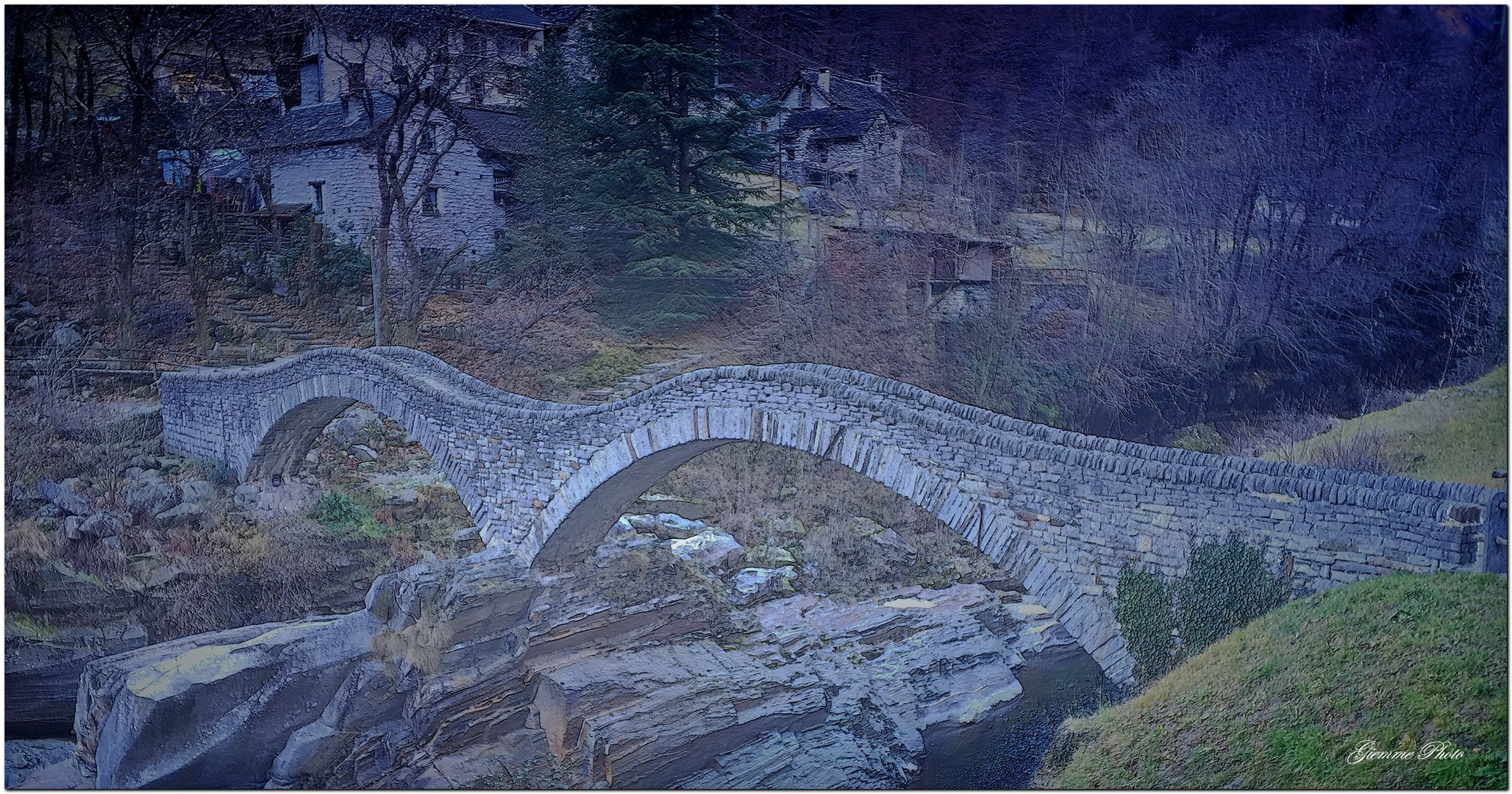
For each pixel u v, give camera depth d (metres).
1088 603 12.61
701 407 15.79
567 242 27.75
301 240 26.88
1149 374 26.25
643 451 16.50
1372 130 26.27
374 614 17.67
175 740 15.74
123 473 22.16
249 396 22.36
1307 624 11.38
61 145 25.41
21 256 24.73
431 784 15.61
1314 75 26.92
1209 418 25.52
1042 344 26.81
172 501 20.97
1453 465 20.78
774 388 15.02
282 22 27.23
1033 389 26.25
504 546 18.86
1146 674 12.41
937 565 22.28
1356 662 11.04
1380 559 11.36
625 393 25.59
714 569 21.06
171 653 17.03
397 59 27.27
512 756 16.28
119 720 15.67
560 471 17.77
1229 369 25.97
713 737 16.16
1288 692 11.19
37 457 21.98
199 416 23.62
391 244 26.56
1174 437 25.25
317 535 20.72
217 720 16.11
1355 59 26.52
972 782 15.02
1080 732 12.87
